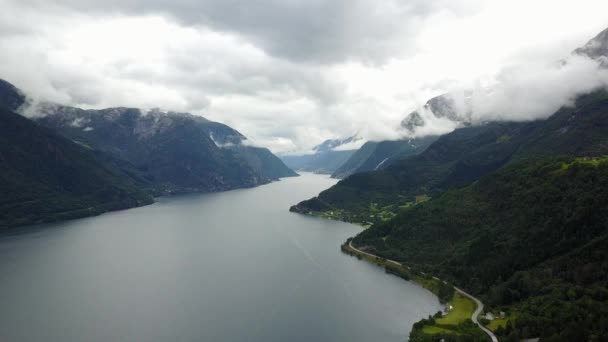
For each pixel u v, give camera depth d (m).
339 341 198.38
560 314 170.75
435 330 195.88
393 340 199.25
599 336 148.88
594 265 196.38
